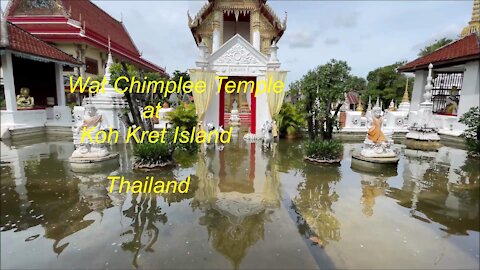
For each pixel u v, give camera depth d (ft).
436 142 44.42
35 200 21.02
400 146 44.01
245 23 65.87
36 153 35.68
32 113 52.03
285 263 13.65
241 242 15.49
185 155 35.24
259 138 46.96
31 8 76.48
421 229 17.07
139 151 27.78
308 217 18.53
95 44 77.15
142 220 18.06
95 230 16.81
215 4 56.54
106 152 30.71
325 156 31.94
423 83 63.41
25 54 49.42
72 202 20.68
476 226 17.43
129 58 99.09
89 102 38.01
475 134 39.81
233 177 26.78
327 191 23.34
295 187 24.25
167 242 15.51
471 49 49.90
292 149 39.63
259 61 47.16
